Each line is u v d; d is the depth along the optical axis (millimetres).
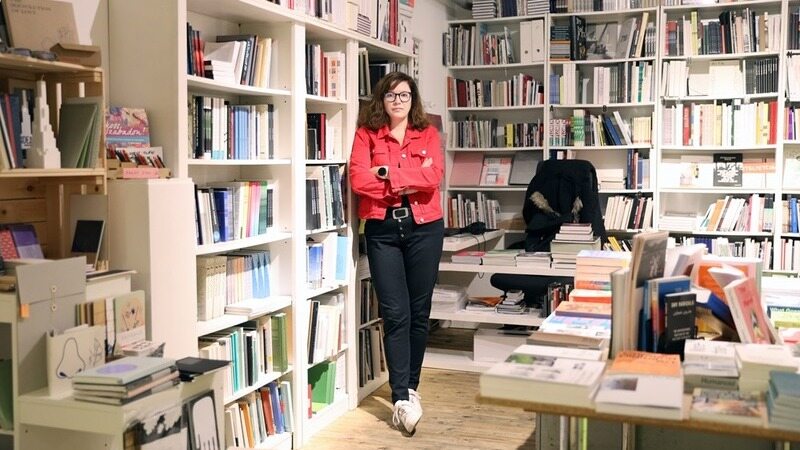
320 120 4402
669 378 2037
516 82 6840
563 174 5898
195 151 3404
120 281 2781
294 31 4000
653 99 6453
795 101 6133
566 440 2463
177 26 3113
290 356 4121
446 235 6117
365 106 4484
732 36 6203
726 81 6281
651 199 6484
